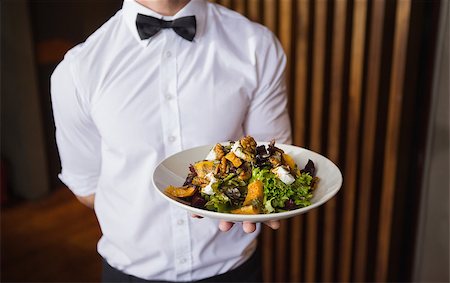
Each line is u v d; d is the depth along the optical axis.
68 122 1.41
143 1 1.32
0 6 3.86
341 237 2.65
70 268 3.25
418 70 2.33
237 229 1.45
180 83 1.34
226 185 1.05
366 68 2.40
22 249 3.49
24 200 4.25
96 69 1.33
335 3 2.27
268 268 2.78
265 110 1.42
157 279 1.47
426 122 2.27
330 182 1.08
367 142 2.42
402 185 2.51
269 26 2.40
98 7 4.45
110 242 1.49
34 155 4.17
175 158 1.18
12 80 4.00
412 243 2.52
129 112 1.33
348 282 2.69
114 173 1.39
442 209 2.09
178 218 1.39
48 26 4.10
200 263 1.44
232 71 1.37
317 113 2.44
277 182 1.03
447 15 2.01
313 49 2.42
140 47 1.34
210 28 1.38
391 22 2.31
